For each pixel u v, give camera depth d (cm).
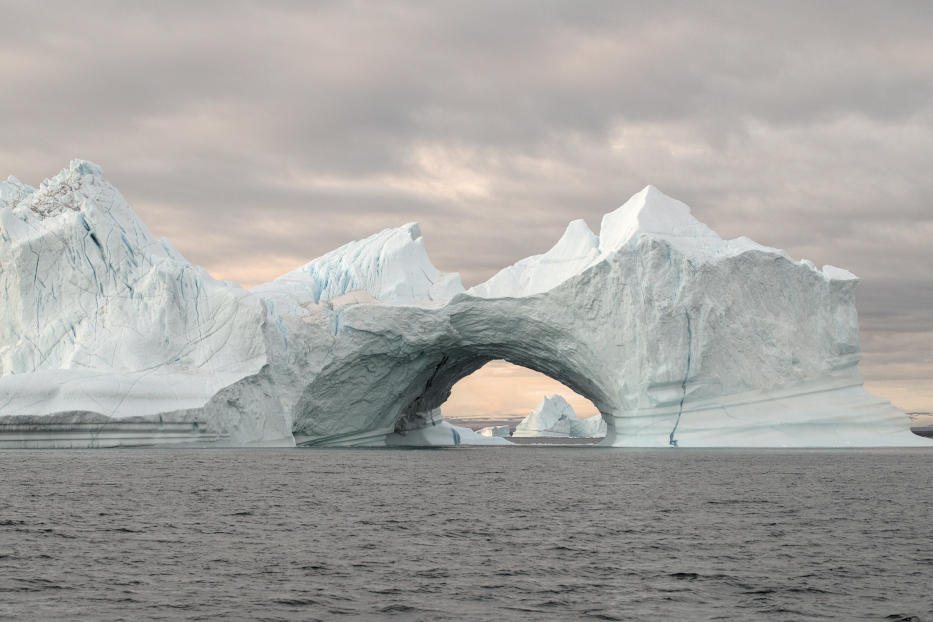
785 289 8362
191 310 8475
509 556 2922
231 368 8200
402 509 4094
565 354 8819
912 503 4481
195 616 2145
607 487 5222
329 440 9581
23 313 8281
